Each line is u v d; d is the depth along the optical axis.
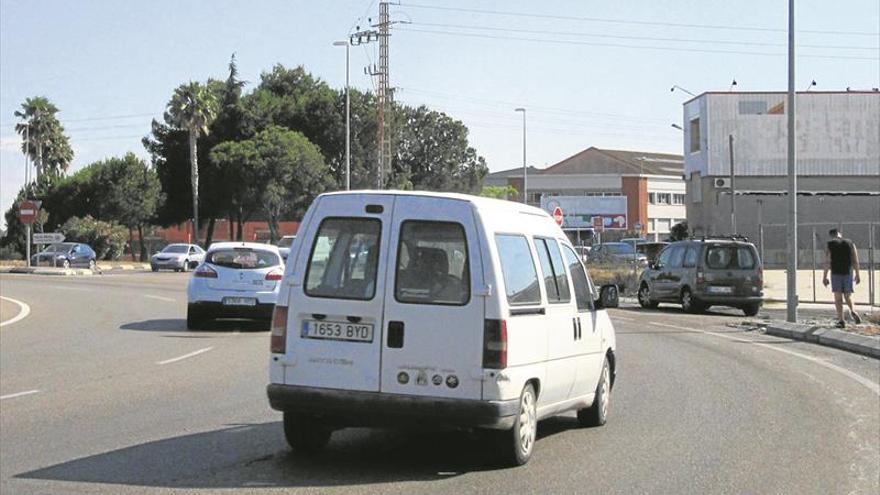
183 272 51.72
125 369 14.22
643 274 30.02
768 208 63.81
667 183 110.50
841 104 64.88
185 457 8.32
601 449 8.84
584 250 52.50
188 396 11.76
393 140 85.44
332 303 7.75
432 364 7.52
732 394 12.39
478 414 7.43
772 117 64.94
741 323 24.17
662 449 8.88
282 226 91.88
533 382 8.11
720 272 26.75
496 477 7.65
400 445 8.92
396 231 7.74
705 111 65.25
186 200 78.81
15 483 7.39
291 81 84.75
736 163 64.94
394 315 7.61
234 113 77.00
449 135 95.19
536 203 108.69
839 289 20.89
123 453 8.48
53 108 86.44
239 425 9.85
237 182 71.56
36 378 13.30
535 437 8.88
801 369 15.09
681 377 13.96
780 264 63.47
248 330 20.23
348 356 7.68
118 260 72.38
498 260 7.64
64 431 9.52
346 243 7.86
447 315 7.52
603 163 114.12
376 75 66.12
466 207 7.68
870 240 27.75
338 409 7.67
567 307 8.88
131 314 24.14
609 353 10.34
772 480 7.75
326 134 79.75
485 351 7.46
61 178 86.31
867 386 13.23
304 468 7.92
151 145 79.44
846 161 64.94
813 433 9.79
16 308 25.95
